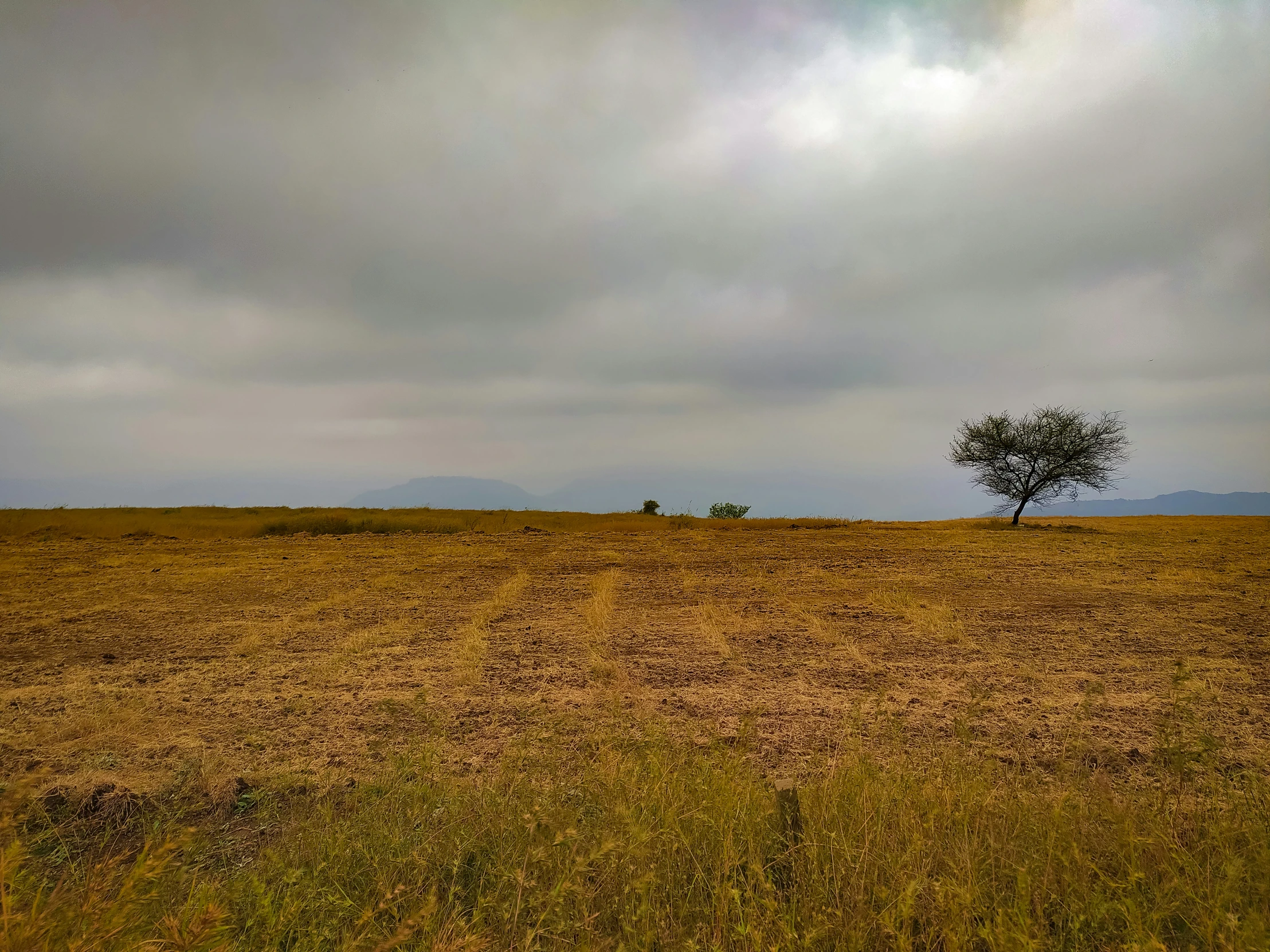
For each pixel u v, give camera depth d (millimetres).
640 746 4465
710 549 19000
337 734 5840
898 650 8758
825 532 23672
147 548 18703
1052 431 30219
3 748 5551
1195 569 15312
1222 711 6426
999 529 25828
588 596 12438
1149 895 3035
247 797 4645
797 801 3625
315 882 3117
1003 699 6723
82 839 4156
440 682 7383
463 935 2797
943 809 3641
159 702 6719
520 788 4066
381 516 25969
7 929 2484
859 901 2912
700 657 8461
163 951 2553
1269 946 2496
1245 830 3365
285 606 11562
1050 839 3199
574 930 2803
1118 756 5195
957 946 2645
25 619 10617
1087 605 11516
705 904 3066
